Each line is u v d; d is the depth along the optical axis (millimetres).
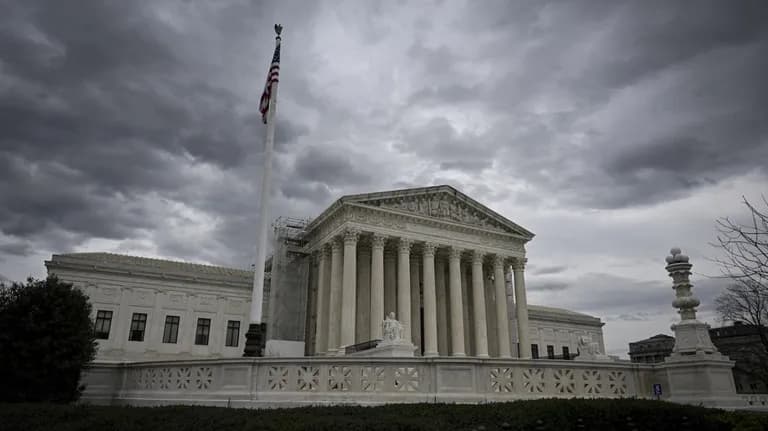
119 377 24031
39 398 22891
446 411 13680
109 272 60281
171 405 17250
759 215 13523
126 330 59469
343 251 57875
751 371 63625
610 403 14117
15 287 24438
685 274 18938
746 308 50875
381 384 16812
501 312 62969
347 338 51125
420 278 66000
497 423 12805
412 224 59062
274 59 28078
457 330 58156
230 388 17734
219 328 64125
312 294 64188
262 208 23781
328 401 16453
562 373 18047
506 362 17391
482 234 64000
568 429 12945
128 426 13836
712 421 13914
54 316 23609
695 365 17516
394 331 36781
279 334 60531
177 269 64875
